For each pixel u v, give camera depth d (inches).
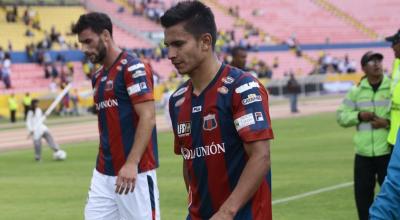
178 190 606.2
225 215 189.2
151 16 2412.6
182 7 194.1
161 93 1945.1
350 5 3053.6
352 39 2925.7
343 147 928.3
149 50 2204.7
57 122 1579.7
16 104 1721.2
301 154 856.3
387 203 155.9
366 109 398.9
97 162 308.0
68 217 505.7
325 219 464.8
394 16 3073.3
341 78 2439.7
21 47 2057.1
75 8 2308.1
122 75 295.7
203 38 195.3
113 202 303.9
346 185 606.5
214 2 2753.4
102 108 302.0
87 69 1953.7
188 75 200.1
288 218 470.6
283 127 1279.5
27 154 975.6
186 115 202.2
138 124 291.1
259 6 2849.4
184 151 205.9
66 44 2052.2
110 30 300.5
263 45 2581.2
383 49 2876.5
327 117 1498.5
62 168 804.0
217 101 197.0
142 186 297.9
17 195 610.2
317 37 2856.8
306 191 579.2
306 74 2559.1
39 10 2247.8
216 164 199.3
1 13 2180.1
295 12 2903.5
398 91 378.3
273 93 2198.6
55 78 1902.1
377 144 391.9
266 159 191.6
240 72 198.8
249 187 190.5
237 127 194.1
